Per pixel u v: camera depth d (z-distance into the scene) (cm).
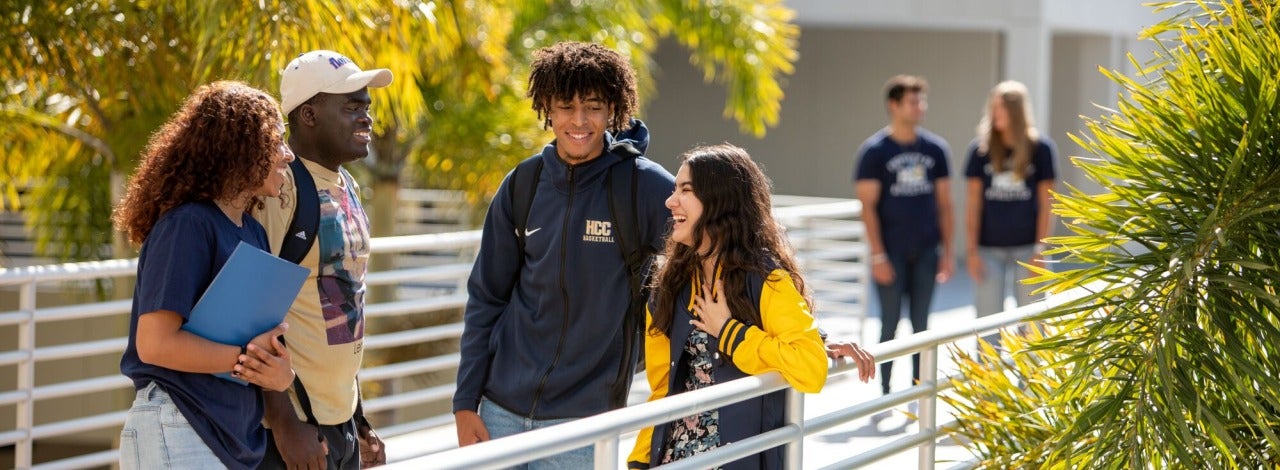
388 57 789
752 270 418
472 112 1256
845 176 2622
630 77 465
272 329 356
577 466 475
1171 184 474
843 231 1228
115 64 837
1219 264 461
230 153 353
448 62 1050
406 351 1404
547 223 468
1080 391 477
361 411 451
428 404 1428
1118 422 454
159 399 350
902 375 1091
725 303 421
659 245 465
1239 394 444
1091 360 465
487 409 485
